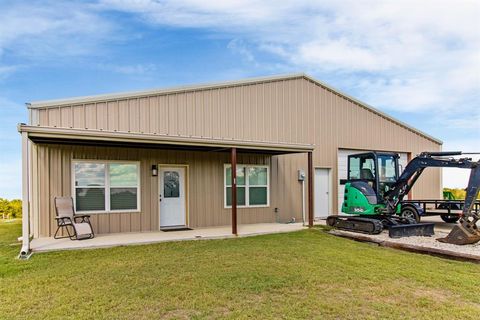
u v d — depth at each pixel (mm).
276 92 12805
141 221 10242
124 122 9891
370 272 5812
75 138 8016
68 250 7477
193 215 11078
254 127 12234
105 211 9781
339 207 14109
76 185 9492
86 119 9398
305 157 13344
